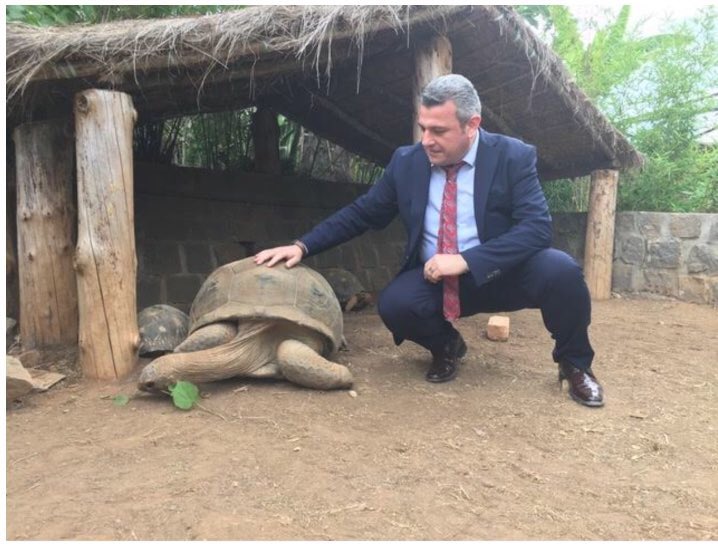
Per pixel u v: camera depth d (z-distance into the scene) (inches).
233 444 84.4
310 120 221.3
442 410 99.9
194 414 95.6
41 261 128.6
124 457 80.8
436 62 139.3
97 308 113.9
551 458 83.0
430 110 97.7
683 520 67.1
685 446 88.0
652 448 86.8
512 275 107.4
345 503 68.8
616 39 263.7
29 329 129.3
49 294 129.3
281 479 74.2
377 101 196.1
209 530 62.2
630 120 254.5
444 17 131.1
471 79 172.1
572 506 70.1
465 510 68.4
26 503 68.6
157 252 176.4
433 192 108.7
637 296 236.2
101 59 116.0
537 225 101.4
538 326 174.6
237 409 97.2
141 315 129.3
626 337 164.9
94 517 65.2
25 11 151.5
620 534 63.8
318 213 223.3
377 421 94.3
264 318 105.3
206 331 106.0
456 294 108.5
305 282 114.9
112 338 114.7
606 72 254.1
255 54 124.8
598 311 208.2
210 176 189.9
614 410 101.8
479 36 146.3
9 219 144.9
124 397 102.7
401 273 114.4
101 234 113.6
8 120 137.1
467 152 104.2
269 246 204.7
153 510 66.5
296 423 92.0
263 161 215.6
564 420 96.6
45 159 128.7
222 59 123.0
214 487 72.0
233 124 225.8
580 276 101.0
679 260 225.6
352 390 108.0
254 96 177.8
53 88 124.5
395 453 82.8
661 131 250.5
